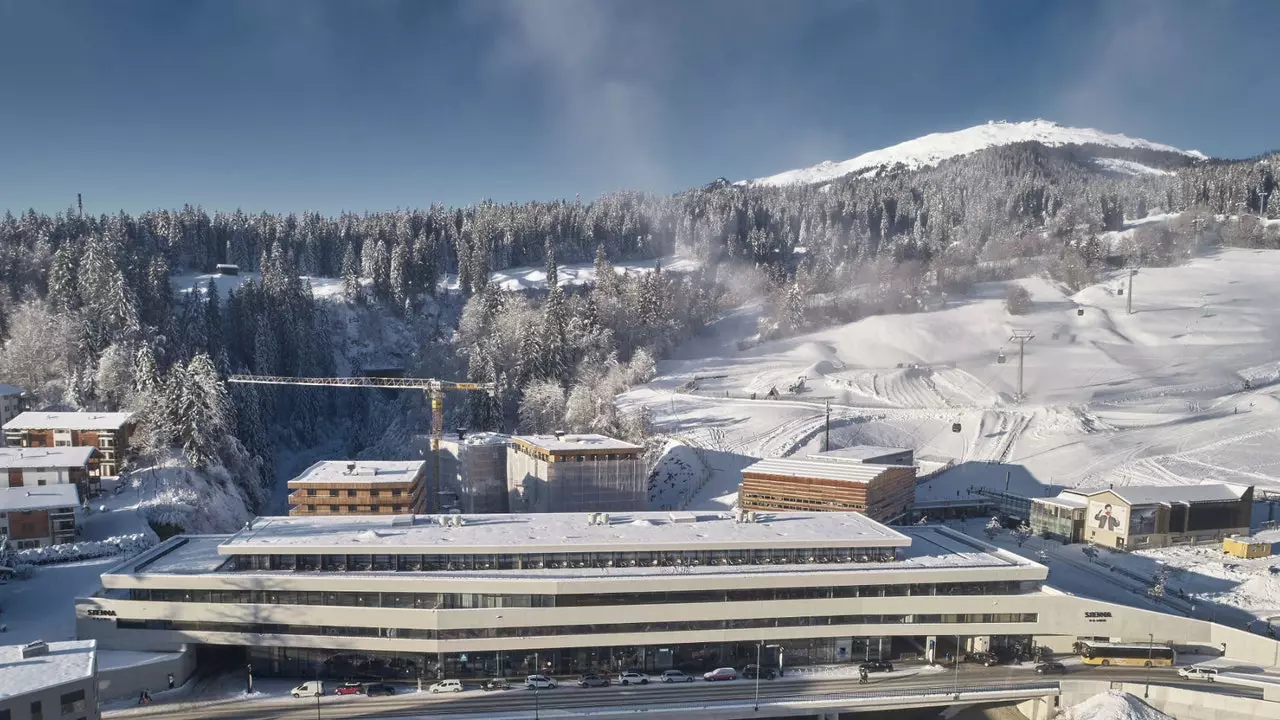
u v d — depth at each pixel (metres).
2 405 135.38
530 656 76.19
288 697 71.25
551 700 70.94
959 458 146.50
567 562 80.00
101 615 74.44
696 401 178.00
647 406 174.38
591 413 158.50
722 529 87.69
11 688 53.34
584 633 75.44
